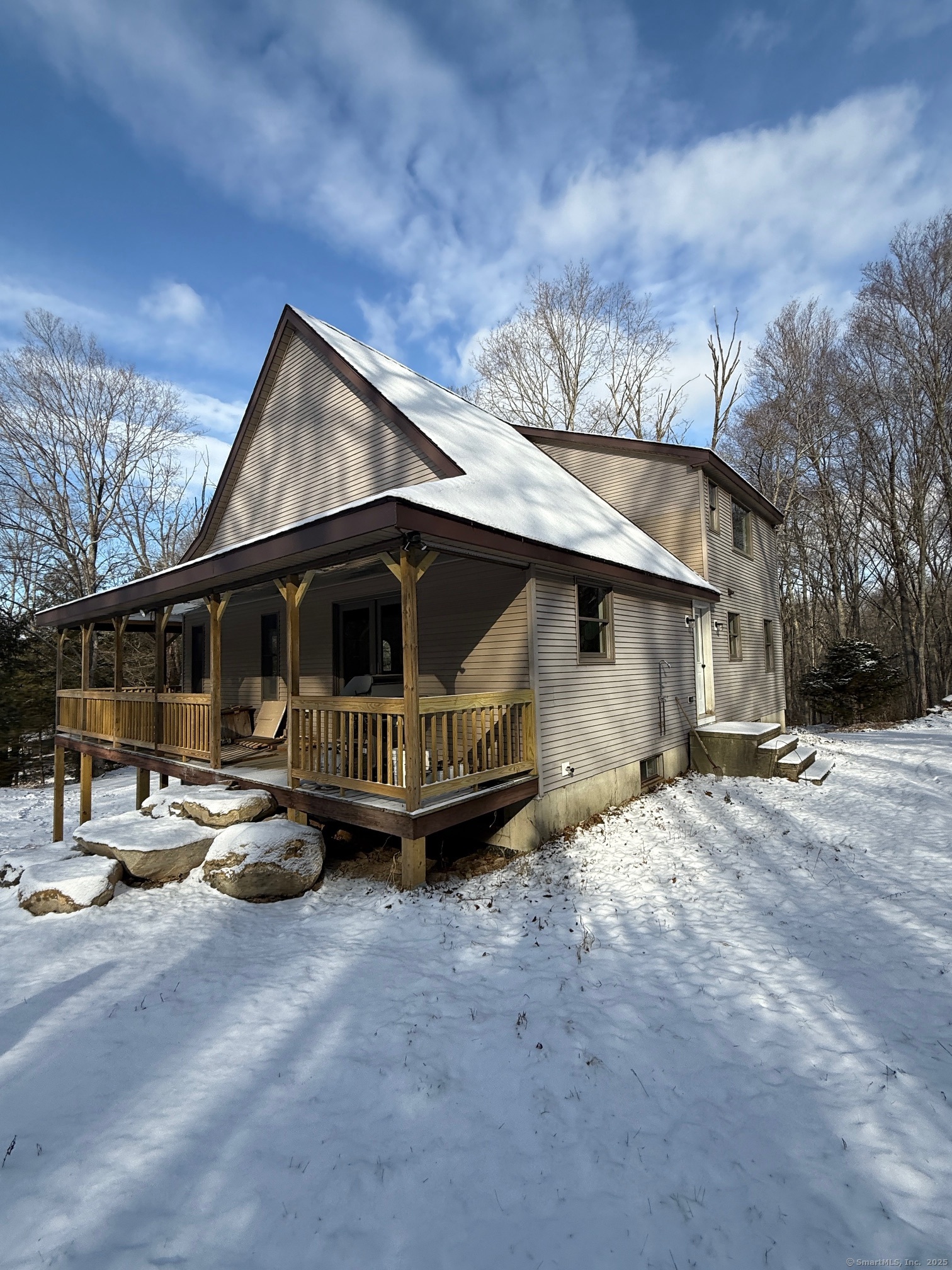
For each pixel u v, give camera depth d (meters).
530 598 6.84
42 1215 2.22
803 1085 2.88
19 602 22.58
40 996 3.81
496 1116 2.72
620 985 3.81
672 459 12.23
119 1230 2.16
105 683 21.11
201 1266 2.03
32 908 5.10
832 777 10.08
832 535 27.50
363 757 5.92
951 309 21.30
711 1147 2.51
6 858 6.46
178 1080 2.98
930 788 8.93
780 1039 3.22
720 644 12.61
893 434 23.86
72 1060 3.15
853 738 14.93
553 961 4.15
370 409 9.15
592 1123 2.67
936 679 27.03
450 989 3.80
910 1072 2.93
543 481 9.84
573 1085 2.90
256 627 11.71
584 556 7.10
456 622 7.66
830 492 25.47
